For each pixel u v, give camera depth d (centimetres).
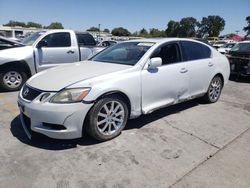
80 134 334
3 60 601
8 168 291
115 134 369
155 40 451
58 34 706
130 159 316
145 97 395
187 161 314
